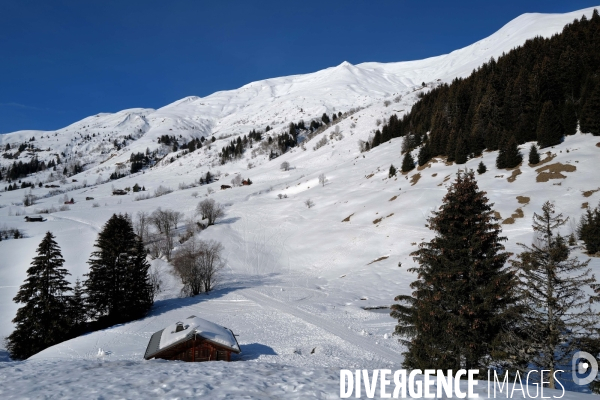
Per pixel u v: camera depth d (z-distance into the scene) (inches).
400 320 889.5
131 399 456.1
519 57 5147.6
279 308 1980.8
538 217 732.7
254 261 2957.7
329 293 2190.0
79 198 6688.0
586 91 3395.7
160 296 2433.6
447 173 3526.1
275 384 514.3
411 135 5034.5
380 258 2600.9
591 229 1749.5
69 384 543.2
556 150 3088.1
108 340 1660.9
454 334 749.9
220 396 454.9
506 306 749.3
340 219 3417.8
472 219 795.4
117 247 2071.9
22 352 1696.6
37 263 1817.2
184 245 2893.7
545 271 698.8
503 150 3243.1
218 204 4357.8
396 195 3427.7
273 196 4835.1
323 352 1364.4
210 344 1278.3
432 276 802.8
